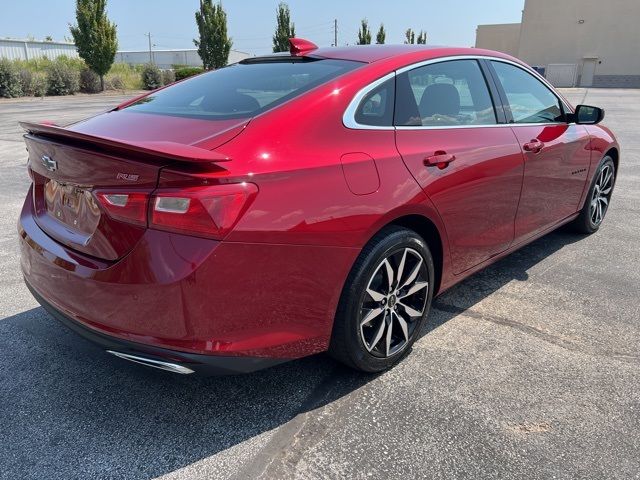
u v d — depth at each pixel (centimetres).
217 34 3669
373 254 241
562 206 416
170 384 266
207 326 199
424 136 273
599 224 508
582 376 271
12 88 2734
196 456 217
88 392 260
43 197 266
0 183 739
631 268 418
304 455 216
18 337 311
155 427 234
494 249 338
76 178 217
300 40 325
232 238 194
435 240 288
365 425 234
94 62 3203
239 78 292
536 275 405
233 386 264
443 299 363
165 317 198
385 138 254
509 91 353
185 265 191
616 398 254
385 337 265
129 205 196
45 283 238
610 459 214
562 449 220
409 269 271
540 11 4847
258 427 234
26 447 222
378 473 206
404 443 222
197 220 189
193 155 188
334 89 247
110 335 211
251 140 214
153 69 3588
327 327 235
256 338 212
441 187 272
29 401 252
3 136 1260
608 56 4722
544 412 243
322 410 245
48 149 229
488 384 264
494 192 316
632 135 1253
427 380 267
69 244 229
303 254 214
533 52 4950
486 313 341
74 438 228
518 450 219
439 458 214
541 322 329
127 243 200
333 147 232
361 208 231
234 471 208
